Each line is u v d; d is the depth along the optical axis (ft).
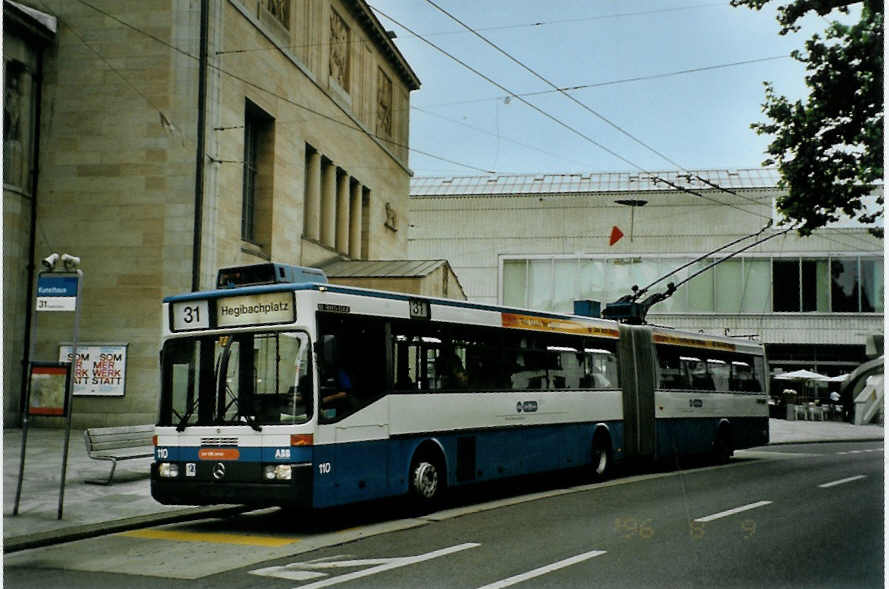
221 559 30.12
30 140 82.79
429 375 43.06
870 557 29.63
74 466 54.65
